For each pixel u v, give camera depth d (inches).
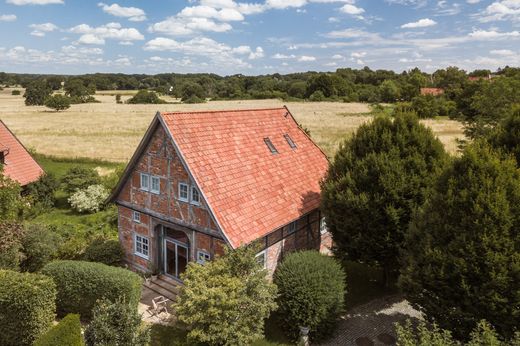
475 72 6181.1
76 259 871.7
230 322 563.8
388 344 660.1
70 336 500.1
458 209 542.9
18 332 574.9
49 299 597.6
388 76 6638.8
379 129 771.4
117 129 2935.5
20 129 2896.2
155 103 5246.1
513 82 1457.9
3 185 823.7
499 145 663.1
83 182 1333.7
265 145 927.7
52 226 1063.6
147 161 807.7
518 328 505.7
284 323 667.4
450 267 534.0
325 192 783.7
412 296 594.6
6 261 737.0
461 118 1697.8
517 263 483.5
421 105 3440.0
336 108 4301.2
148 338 544.1
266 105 4638.3
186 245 799.7
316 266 673.0
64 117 3629.4
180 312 571.5
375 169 721.0
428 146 743.7
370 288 849.5
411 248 629.0
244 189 778.8
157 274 839.1
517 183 520.1
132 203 860.0
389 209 698.8
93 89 6968.5
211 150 784.9
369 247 744.3
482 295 505.7
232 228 693.3
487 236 508.1
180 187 759.1
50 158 1945.1
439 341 446.3
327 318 652.1
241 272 621.6
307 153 1034.1
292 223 845.8
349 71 7785.4
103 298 585.3
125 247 902.4
